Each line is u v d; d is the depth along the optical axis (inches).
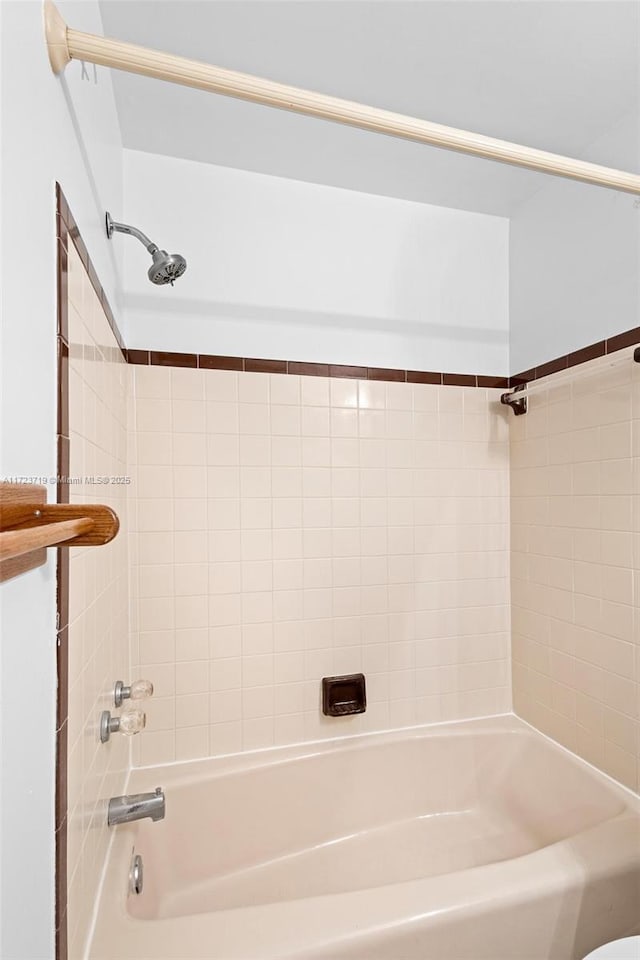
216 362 65.1
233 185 66.3
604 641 59.2
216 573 64.6
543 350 70.6
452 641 74.4
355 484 70.6
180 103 54.7
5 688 19.4
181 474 63.6
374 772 67.2
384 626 71.4
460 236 76.5
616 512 57.7
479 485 76.2
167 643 62.8
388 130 34.4
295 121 57.7
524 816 65.8
